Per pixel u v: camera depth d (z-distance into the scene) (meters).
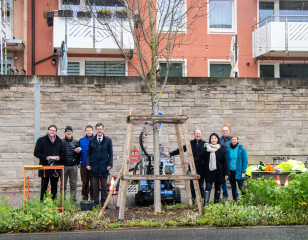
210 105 11.95
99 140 8.34
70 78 11.49
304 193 7.15
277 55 16.77
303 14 17.55
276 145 12.11
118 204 8.05
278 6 17.33
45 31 16.14
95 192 8.27
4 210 6.80
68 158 8.56
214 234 6.14
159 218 7.14
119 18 14.70
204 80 11.95
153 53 8.21
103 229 6.57
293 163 9.63
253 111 12.09
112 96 11.61
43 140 8.18
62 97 11.45
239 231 6.37
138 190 8.63
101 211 7.09
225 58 16.67
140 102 11.68
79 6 14.93
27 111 11.27
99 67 16.22
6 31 15.57
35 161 11.19
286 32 15.66
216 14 16.94
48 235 6.25
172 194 8.59
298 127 12.21
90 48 15.02
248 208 7.08
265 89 12.15
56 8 16.22
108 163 8.39
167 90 11.80
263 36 16.20
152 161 9.00
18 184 11.09
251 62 16.95
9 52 16.03
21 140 11.20
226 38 16.77
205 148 8.40
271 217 6.98
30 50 16.05
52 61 16.00
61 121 11.41
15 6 16.08
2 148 11.12
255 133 12.05
